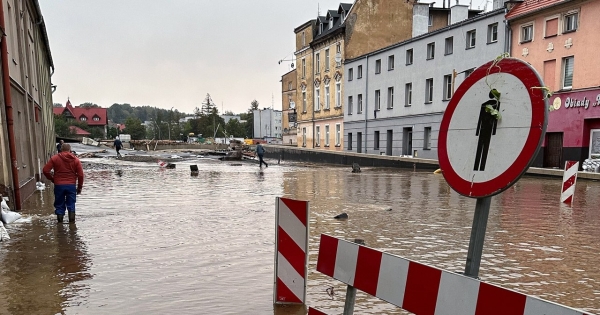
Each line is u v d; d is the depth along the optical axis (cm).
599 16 2072
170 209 1054
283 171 2686
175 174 2283
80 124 10456
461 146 245
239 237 741
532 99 207
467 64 2784
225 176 2191
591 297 467
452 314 201
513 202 1216
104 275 528
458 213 1017
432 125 3103
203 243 696
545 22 2327
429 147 3159
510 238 750
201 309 419
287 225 427
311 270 559
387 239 737
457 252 654
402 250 664
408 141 3466
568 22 2248
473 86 242
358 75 4044
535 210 1066
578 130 2192
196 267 563
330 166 3456
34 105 1773
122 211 1020
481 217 232
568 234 784
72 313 410
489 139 227
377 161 3262
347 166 3475
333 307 429
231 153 4453
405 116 3391
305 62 5100
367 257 248
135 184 1700
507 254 643
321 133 4816
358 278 254
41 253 631
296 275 429
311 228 828
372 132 3850
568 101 2241
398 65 3453
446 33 2944
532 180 2009
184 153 5362
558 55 2277
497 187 219
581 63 2164
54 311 415
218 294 462
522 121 211
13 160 1039
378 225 861
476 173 233
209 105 13538
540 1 2358
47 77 3206
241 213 995
